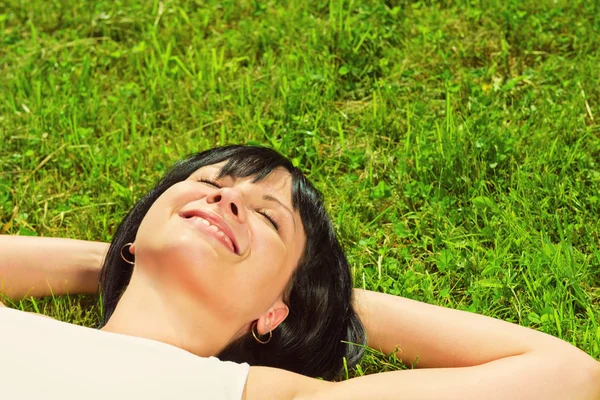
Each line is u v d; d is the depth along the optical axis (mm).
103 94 4828
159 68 4945
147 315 2787
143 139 4344
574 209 3750
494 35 4879
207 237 2771
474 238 3676
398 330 3039
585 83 4434
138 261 2865
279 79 4621
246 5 5430
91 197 4062
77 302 3461
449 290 3420
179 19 5395
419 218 3771
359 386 2648
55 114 4484
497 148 4004
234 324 2896
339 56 4805
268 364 3193
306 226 3096
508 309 3340
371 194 3891
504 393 2590
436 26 4984
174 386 2475
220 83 4656
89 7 5582
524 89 4488
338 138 4293
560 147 4027
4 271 3283
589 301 3344
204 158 3207
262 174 3062
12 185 4148
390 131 4297
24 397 2371
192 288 2764
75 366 2453
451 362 2924
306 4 5281
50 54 5129
